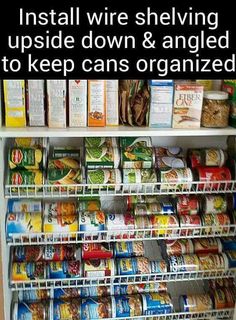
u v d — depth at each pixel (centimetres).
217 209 141
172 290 167
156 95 121
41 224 132
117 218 137
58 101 118
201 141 151
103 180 128
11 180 125
